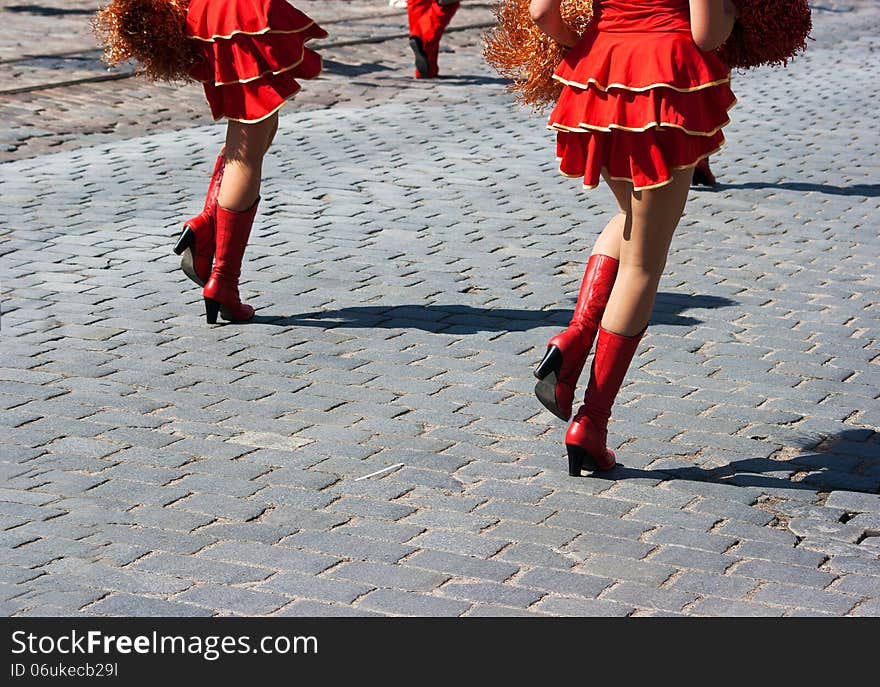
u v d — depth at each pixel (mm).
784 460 4809
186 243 6164
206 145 10375
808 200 8922
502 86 13680
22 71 12648
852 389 5516
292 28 5898
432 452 4812
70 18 16516
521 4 4863
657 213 4473
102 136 10594
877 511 4410
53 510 4254
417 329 6191
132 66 13172
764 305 6629
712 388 5492
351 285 6867
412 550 4062
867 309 6602
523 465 4727
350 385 5465
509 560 4016
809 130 11484
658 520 4312
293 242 7668
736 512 4375
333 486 4500
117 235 7723
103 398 5242
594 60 4391
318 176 9359
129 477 4523
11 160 9633
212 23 5930
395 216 8320
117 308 6410
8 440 4801
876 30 19000
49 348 5809
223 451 4766
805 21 4641
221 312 6211
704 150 4430
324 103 12336
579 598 3803
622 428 5082
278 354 5816
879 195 9102
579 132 4473
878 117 12180
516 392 5438
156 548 4027
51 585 3787
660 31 4293
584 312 4645
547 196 8969
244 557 3986
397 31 16984
